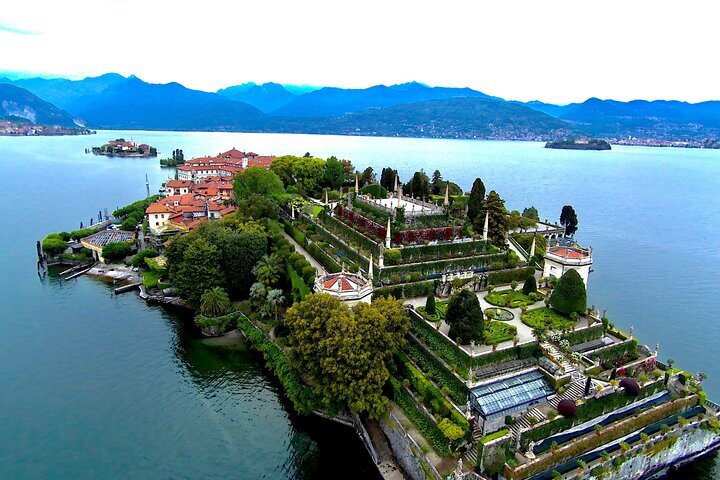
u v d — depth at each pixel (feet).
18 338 294.46
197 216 495.41
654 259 494.18
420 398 199.93
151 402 235.20
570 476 172.04
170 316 328.49
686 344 310.45
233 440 211.61
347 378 201.05
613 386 193.98
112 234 466.70
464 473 164.86
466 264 294.05
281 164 549.54
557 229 455.63
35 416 222.28
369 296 246.06
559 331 218.59
